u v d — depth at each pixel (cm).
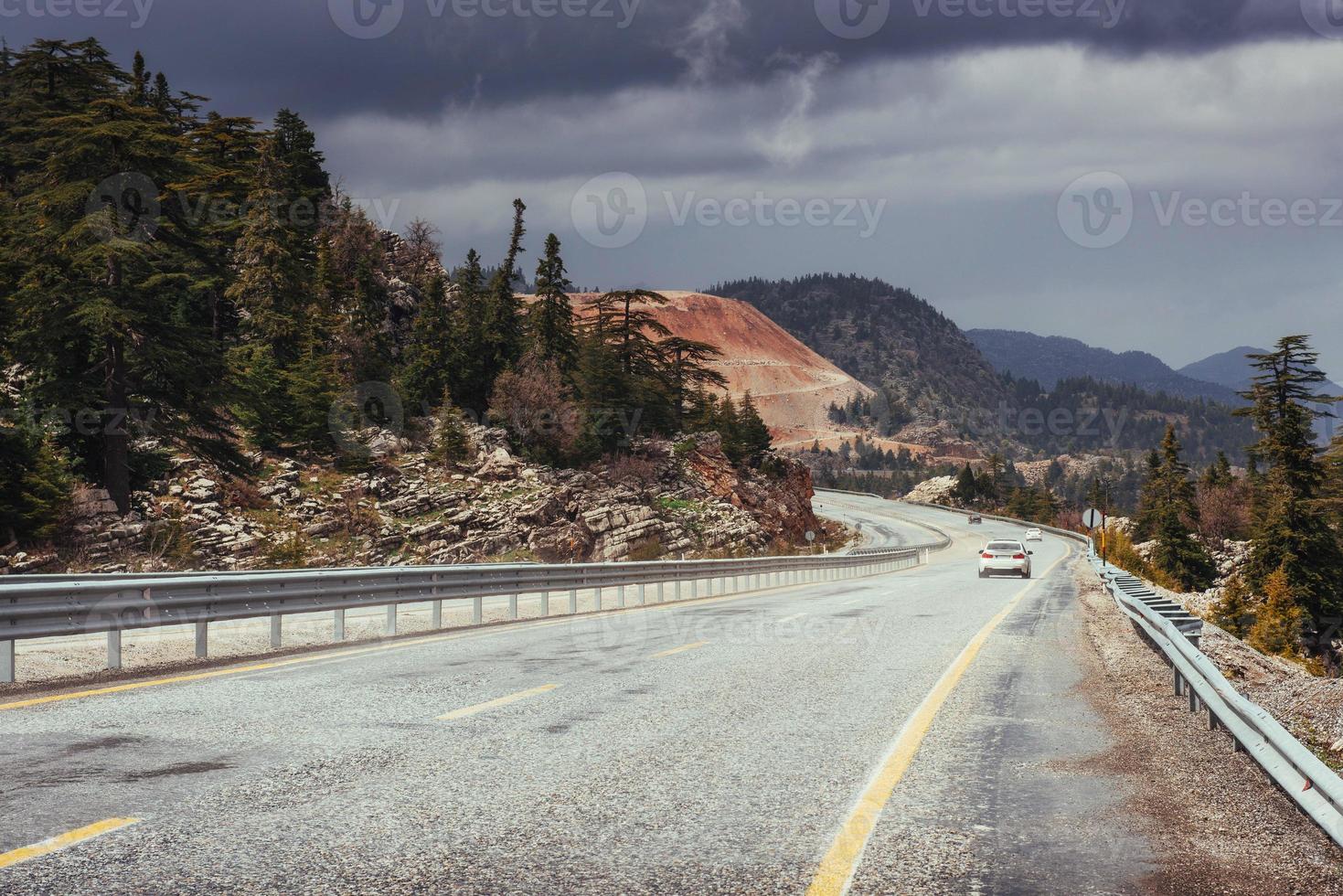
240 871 451
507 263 9019
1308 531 7181
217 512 4975
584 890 436
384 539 5594
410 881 442
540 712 891
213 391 4531
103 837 497
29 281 4072
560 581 2173
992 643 1566
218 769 650
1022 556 4281
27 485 3956
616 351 10375
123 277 4256
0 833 498
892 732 822
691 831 530
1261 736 674
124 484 4362
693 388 12206
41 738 743
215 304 6619
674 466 9162
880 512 16662
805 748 756
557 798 596
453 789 613
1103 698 1038
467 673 1143
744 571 3366
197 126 7562
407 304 9025
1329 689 1156
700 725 841
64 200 4047
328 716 853
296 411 6219
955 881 455
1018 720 895
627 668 1198
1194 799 616
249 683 1045
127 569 3959
